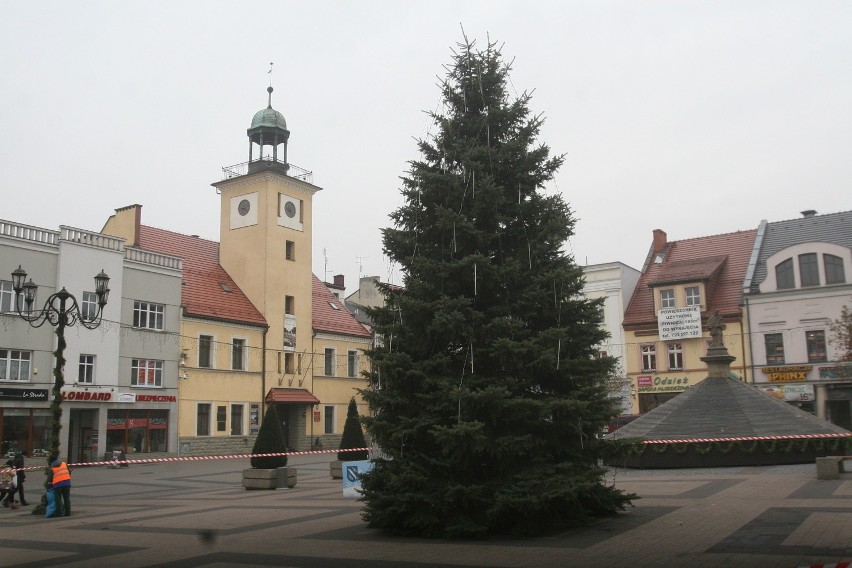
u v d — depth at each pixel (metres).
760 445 23.34
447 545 11.49
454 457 12.17
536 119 14.19
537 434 12.63
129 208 46.81
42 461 35.03
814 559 9.34
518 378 12.74
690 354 46.16
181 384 42.41
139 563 10.81
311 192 53.69
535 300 12.94
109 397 37.91
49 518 17.44
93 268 38.06
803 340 41.06
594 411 12.66
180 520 16.02
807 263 41.44
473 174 13.37
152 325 41.44
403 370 12.67
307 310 52.38
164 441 41.31
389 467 12.69
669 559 9.70
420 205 13.90
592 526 12.65
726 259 48.09
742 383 26.86
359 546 11.63
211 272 49.84
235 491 23.53
